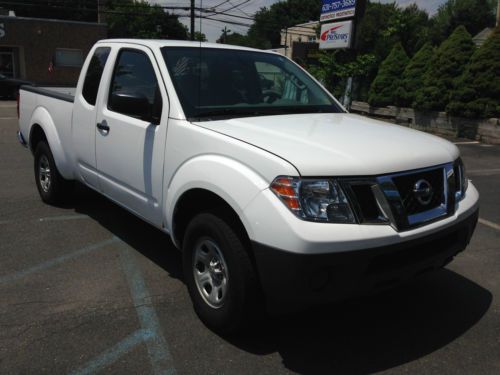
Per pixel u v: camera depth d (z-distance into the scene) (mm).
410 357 3141
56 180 5652
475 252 4926
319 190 2777
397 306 3789
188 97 3771
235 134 3262
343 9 15781
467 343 3307
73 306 3631
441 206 3213
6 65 33406
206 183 3158
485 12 50125
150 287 3967
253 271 2996
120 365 2959
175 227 3637
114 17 59531
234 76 4188
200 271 3434
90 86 4797
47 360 2986
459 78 13398
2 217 5547
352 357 3123
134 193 4145
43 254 4559
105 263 4398
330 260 2695
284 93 4426
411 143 3338
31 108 6055
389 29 26422
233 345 3203
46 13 58594
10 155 9273
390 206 2895
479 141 12641
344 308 3734
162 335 3287
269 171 2855
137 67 4230
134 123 4000
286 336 3330
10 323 3377
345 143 3146
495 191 7402
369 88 19219
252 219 2840
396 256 2963
